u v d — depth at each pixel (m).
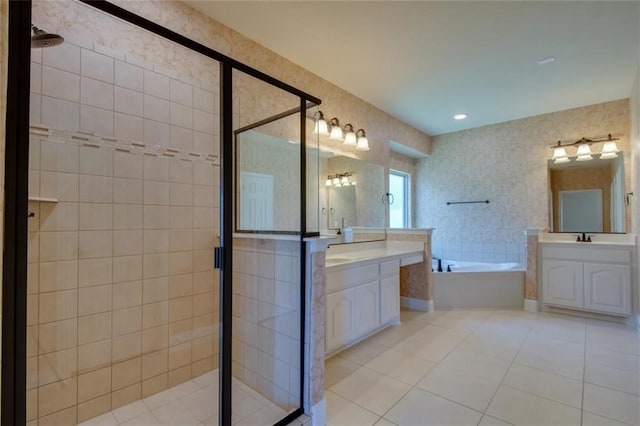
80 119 1.64
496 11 2.11
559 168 4.04
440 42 2.49
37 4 1.46
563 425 1.63
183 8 2.05
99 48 1.71
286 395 1.73
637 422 1.64
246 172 2.23
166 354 1.97
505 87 3.31
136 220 1.86
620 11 2.10
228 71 1.97
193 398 1.89
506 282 3.76
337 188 3.36
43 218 1.53
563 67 2.88
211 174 2.19
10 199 0.94
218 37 2.24
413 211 5.20
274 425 1.61
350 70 2.95
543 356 2.43
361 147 3.54
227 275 1.94
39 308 1.52
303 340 1.69
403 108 3.93
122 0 1.80
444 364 2.32
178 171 2.03
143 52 1.88
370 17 2.18
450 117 4.26
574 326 3.12
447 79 3.13
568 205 3.96
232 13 2.14
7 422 0.93
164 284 1.97
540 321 3.27
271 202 2.19
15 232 0.96
